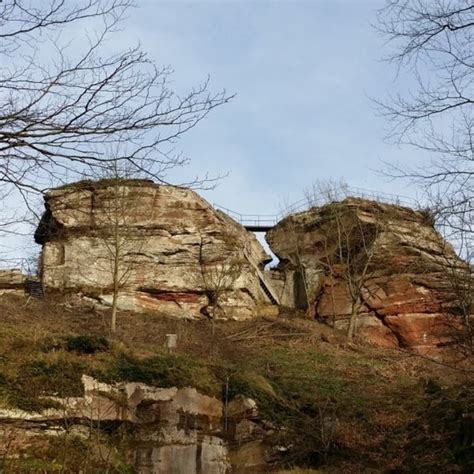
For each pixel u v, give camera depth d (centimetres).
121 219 3186
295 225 4031
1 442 1558
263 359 2672
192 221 3447
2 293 3103
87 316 2906
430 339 3142
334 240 3812
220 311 3306
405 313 3300
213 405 1994
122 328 2798
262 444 1941
